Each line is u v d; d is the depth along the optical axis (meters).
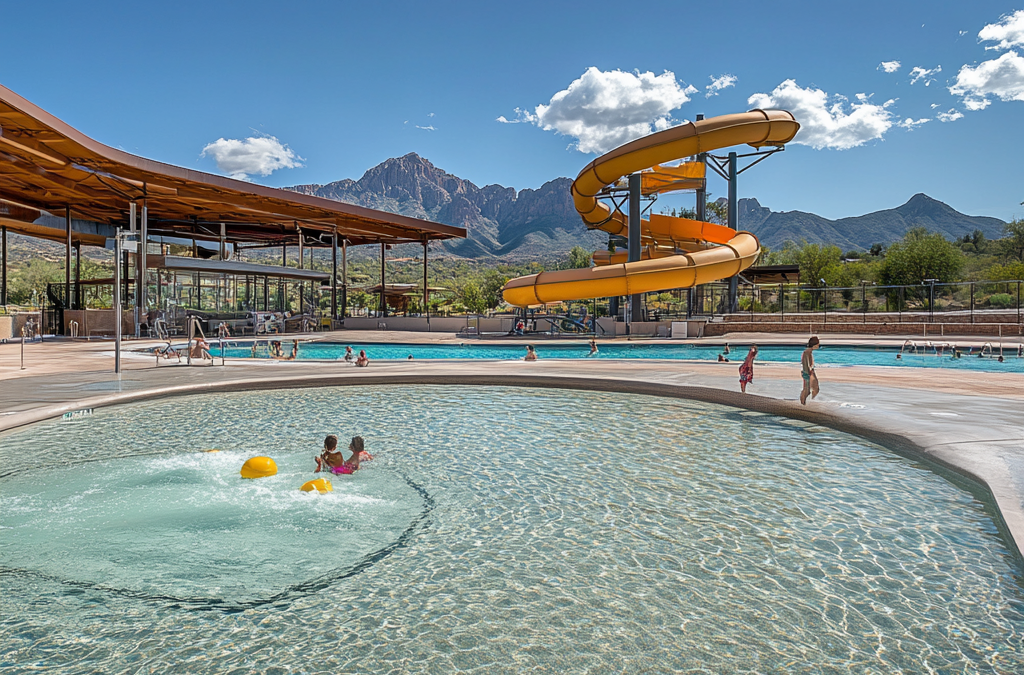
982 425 7.64
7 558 4.14
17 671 2.82
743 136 30.38
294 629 3.24
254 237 49.00
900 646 3.05
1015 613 3.38
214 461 6.75
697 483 5.95
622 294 31.55
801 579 3.82
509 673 2.83
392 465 6.67
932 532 4.58
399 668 2.87
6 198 32.91
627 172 32.16
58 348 21.83
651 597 3.59
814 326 31.78
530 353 17.38
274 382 12.31
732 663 2.91
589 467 6.57
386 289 51.91
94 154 25.69
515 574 3.92
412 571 3.96
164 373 13.60
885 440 7.36
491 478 6.16
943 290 54.81
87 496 5.50
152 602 3.53
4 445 7.45
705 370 14.52
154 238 39.81
